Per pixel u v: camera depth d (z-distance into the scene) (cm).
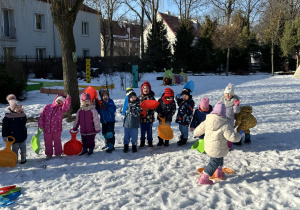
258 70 3488
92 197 372
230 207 334
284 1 3027
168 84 1972
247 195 360
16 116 502
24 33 2636
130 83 1966
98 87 1691
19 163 520
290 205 335
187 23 3447
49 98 1358
